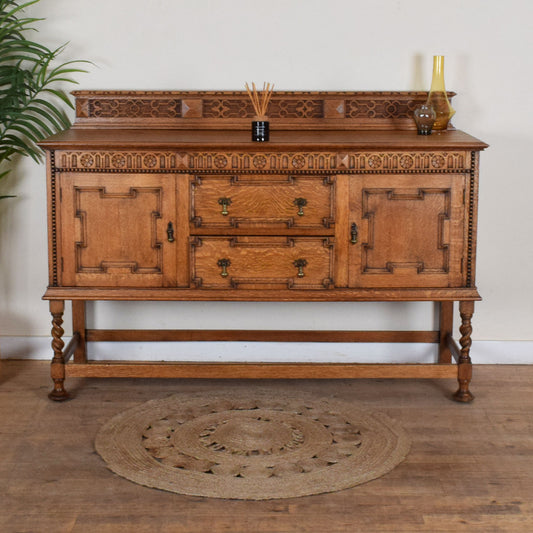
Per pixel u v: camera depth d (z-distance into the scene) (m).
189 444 2.76
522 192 3.48
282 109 3.37
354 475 2.54
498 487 2.47
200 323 3.57
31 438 2.80
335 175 2.95
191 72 3.42
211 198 2.96
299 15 3.38
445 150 2.93
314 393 3.26
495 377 3.44
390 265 3.00
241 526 2.25
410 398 3.21
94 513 2.31
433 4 3.37
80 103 3.36
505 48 3.39
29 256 3.55
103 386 3.32
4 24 3.36
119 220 2.97
